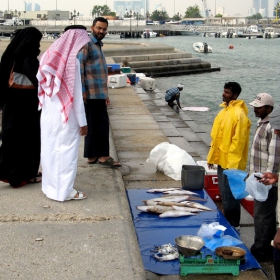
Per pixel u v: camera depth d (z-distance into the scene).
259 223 5.32
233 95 5.98
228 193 6.00
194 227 5.57
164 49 41.88
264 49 79.50
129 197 6.53
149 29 143.12
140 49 39.69
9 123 5.81
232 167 5.90
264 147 5.24
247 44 100.38
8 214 5.22
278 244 4.18
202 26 167.12
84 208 5.46
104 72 6.93
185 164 7.56
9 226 4.97
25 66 5.55
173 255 4.83
